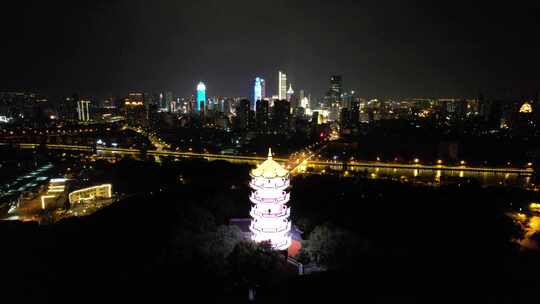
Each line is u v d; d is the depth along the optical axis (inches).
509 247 4992.6
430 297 3720.5
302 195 7839.6
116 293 4200.3
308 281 4133.9
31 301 4089.6
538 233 5905.5
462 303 3622.0
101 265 4788.4
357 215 6259.8
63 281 4461.1
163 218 5925.2
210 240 4901.6
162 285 4249.5
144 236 5413.4
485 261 4473.4
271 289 4143.7
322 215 6284.5
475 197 7214.6
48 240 5516.7
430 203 6786.4
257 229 5032.0
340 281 4062.5
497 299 3659.0
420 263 4448.8
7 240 5403.5
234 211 6569.9
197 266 4475.9
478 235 5295.3
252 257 4320.9
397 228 5659.5
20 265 4724.4
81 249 5177.2
